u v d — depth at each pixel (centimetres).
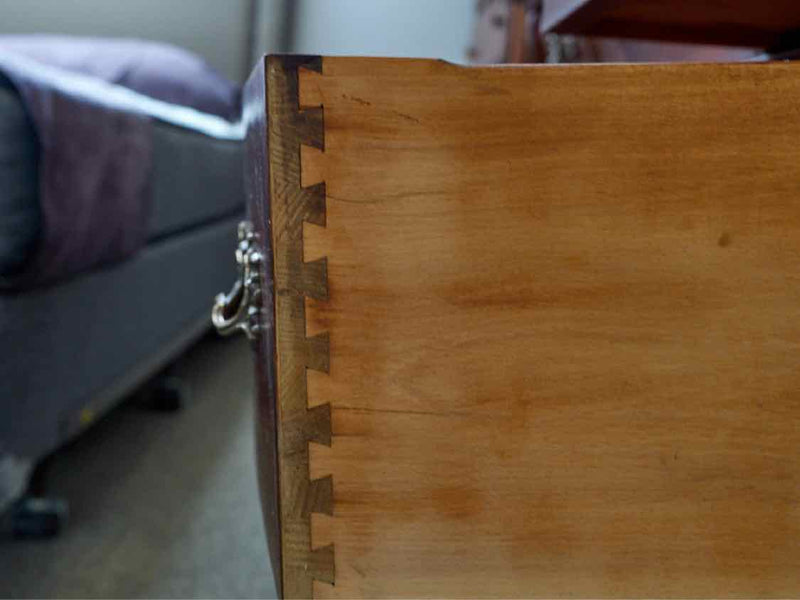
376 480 44
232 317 57
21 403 76
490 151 40
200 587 82
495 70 40
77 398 92
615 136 41
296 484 44
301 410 43
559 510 44
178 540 94
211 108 237
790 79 40
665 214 41
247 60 291
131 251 104
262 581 84
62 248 77
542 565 45
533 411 43
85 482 110
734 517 45
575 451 44
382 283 41
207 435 133
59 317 84
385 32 289
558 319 42
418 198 41
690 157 41
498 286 42
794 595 46
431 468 44
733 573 46
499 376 43
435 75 39
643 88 40
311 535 44
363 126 40
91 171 83
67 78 102
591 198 41
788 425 44
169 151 125
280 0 284
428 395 43
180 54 249
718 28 76
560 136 40
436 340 42
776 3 65
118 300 103
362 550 45
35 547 91
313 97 39
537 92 40
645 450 44
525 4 162
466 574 45
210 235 164
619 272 42
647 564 45
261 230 46
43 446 83
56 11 281
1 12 278
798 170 41
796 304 43
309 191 40
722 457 44
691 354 43
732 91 40
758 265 42
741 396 43
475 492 44
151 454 123
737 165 41
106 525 97
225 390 163
